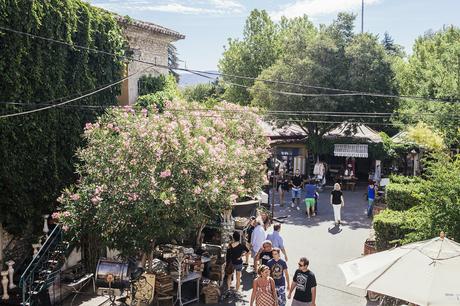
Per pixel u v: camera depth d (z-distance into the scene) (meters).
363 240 17.81
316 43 30.25
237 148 14.70
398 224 12.68
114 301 11.69
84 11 14.12
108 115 13.36
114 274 11.59
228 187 12.45
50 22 12.71
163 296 11.48
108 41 15.24
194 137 12.67
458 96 24.98
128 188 10.84
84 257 13.99
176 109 15.73
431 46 39.09
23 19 11.80
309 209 21.92
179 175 11.15
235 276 13.78
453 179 10.68
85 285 13.25
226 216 15.25
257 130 19.45
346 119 30.58
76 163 13.47
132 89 19.64
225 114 19.22
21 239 13.02
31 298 11.55
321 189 29.88
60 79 13.23
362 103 29.97
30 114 12.33
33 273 11.77
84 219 11.34
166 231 10.88
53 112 13.05
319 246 16.98
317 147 31.48
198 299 12.08
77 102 14.03
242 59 46.97
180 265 11.56
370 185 22.02
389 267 7.25
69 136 13.73
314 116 30.48
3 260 12.50
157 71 21.77
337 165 34.75
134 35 20.08
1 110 11.48
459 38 35.41
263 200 23.55
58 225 11.80
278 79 30.30
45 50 12.67
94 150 12.09
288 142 33.22
